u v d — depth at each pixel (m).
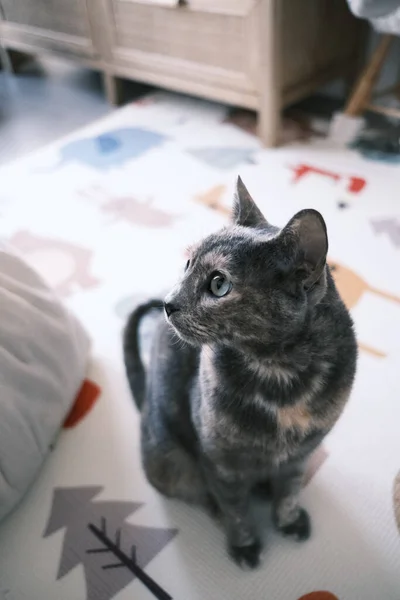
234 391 0.77
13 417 1.00
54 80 2.93
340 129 2.10
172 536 1.00
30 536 1.01
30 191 2.00
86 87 2.83
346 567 0.93
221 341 0.74
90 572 0.95
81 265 1.64
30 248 1.72
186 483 1.02
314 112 2.36
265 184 1.91
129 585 0.93
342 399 0.79
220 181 1.96
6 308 1.05
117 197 1.93
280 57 1.95
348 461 1.08
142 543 0.99
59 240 1.75
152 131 2.31
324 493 1.03
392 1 1.65
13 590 0.93
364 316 1.38
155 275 1.59
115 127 2.36
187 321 0.74
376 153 2.04
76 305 1.50
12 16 2.71
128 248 1.69
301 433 0.79
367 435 1.12
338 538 0.97
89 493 1.08
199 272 0.75
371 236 1.64
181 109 2.47
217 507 1.01
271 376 0.75
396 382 1.21
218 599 0.90
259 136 2.17
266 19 1.86
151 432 0.99
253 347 0.73
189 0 2.02
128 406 1.23
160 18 2.16
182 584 0.93
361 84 2.02
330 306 0.74
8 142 2.37
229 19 1.96
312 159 2.04
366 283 1.47
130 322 1.12
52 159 2.18
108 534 1.01
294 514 0.98
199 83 2.24
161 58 2.28
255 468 0.86
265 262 0.68
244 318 0.71
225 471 0.85
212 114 2.40
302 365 0.74
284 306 0.69
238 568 0.94
